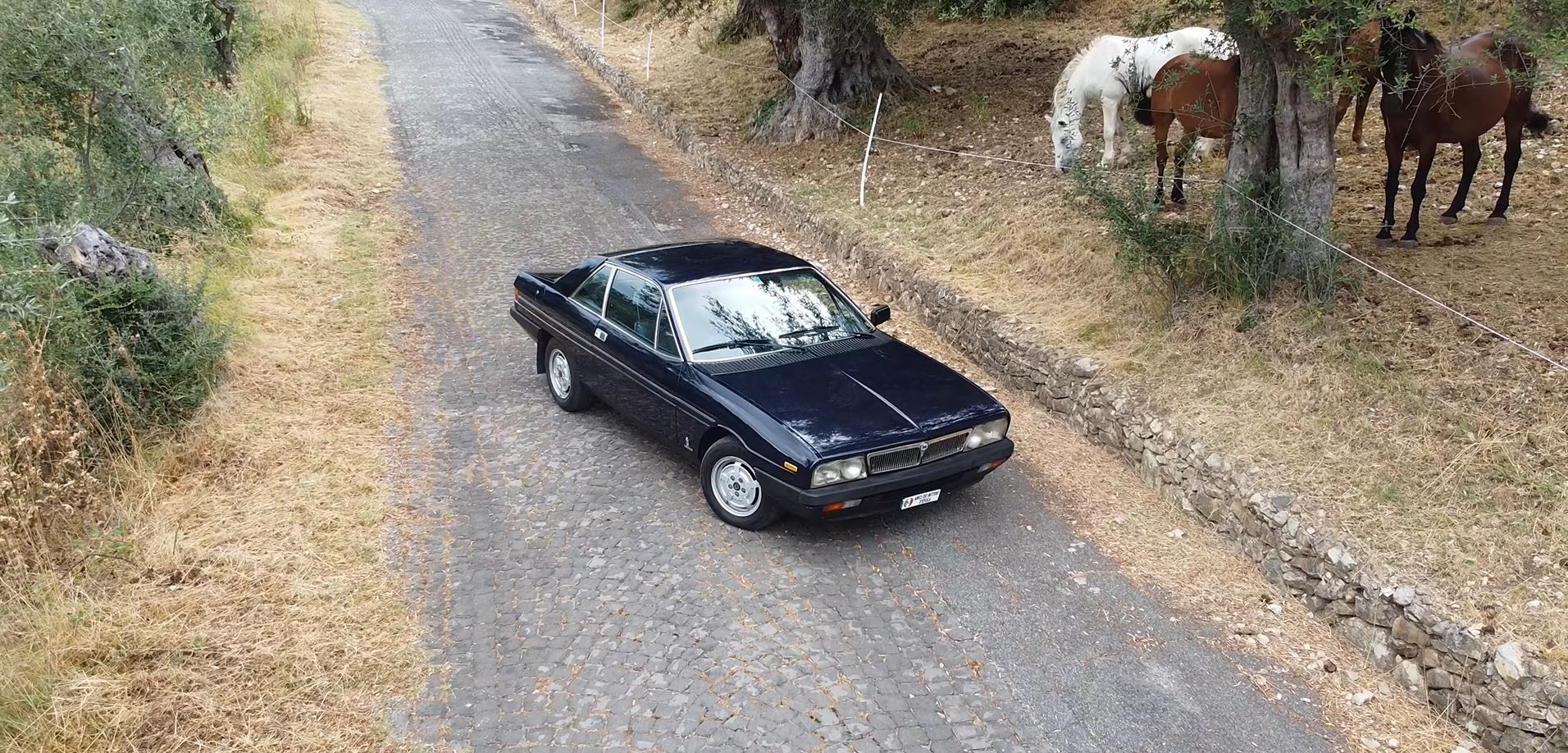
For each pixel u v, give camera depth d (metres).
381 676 4.98
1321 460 6.23
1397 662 5.14
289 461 6.96
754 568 5.92
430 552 6.04
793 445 5.75
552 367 8.12
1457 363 6.61
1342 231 8.77
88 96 9.92
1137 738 4.75
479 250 12.10
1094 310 8.75
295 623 5.28
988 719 4.83
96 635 5.02
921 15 16.14
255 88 16.73
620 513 6.48
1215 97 9.09
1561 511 5.39
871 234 11.63
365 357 8.84
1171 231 8.19
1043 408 8.30
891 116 15.28
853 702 4.88
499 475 6.98
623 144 17.95
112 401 6.79
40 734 4.44
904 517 6.60
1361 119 10.75
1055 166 11.90
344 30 26.86
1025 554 6.20
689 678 4.99
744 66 20.53
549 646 5.22
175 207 10.49
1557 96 11.09
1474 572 5.19
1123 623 5.59
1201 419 6.89
